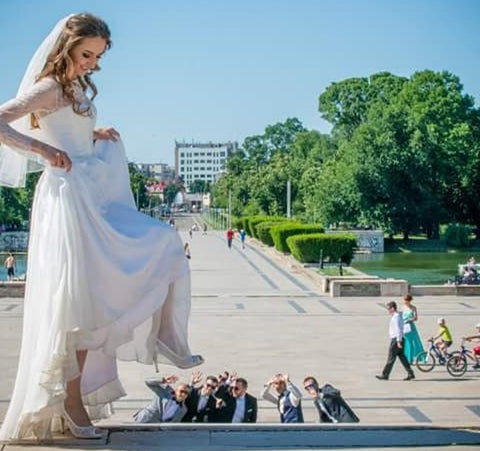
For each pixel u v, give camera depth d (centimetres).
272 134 17675
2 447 527
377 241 8331
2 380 1189
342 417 1323
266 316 3055
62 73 529
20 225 7869
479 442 552
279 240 5956
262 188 11388
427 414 1617
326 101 10962
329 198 8544
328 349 2359
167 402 1185
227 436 561
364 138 8438
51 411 525
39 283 529
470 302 3416
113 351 523
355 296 3634
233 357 2241
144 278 536
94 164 545
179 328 560
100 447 530
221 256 6481
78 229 522
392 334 1958
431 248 8550
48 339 514
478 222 9150
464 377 1970
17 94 548
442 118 8775
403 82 10475
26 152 541
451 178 8781
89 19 525
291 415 1340
